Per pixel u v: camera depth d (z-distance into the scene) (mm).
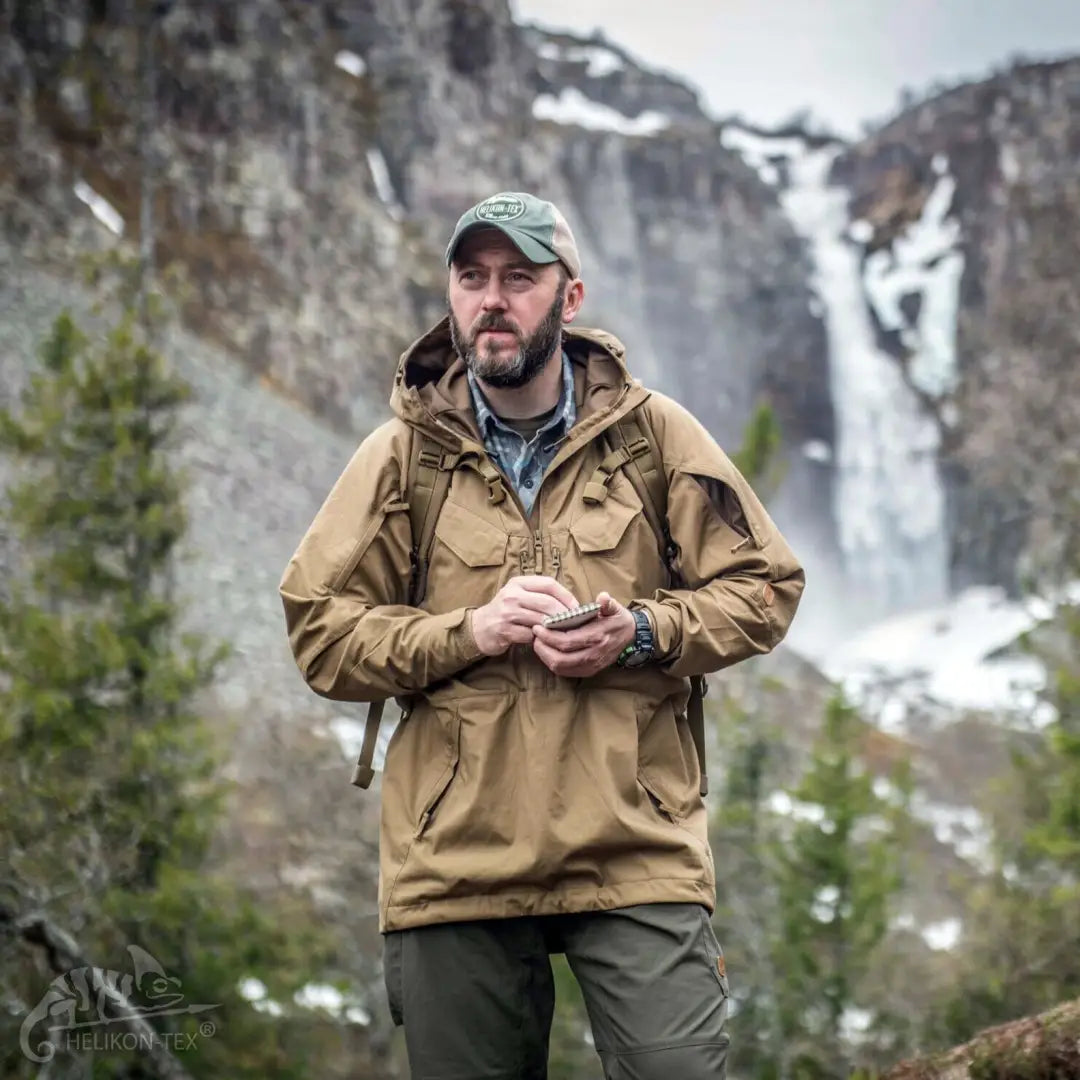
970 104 154500
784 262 135375
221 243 73375
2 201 60312
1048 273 39500
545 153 116000
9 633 13695
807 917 17453
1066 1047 3369
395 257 85000
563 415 3207
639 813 3018
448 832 3000
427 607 3166
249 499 50062
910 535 118312
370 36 102375
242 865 20609
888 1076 3740
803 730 40438
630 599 3115
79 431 15336
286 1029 13625
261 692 30391
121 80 75000
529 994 3111
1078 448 25984
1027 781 17297
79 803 11727
